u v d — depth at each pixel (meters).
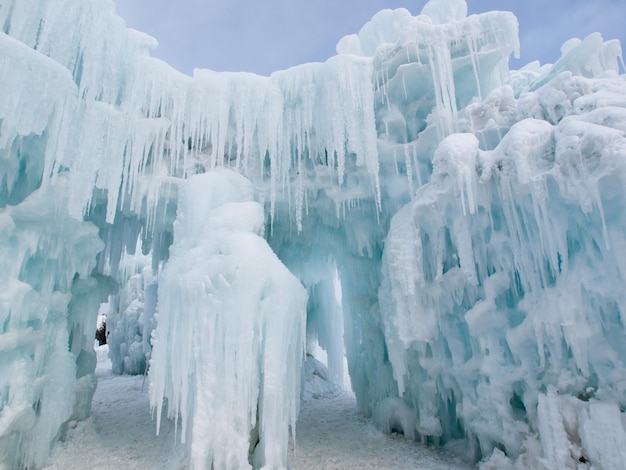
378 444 7.92
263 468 5.47
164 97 7.58
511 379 6.02
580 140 4.87
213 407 5.44
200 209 7.09
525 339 5.92
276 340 5.90
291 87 8.12
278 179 8.54
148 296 17.34
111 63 6.95
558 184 5.11
